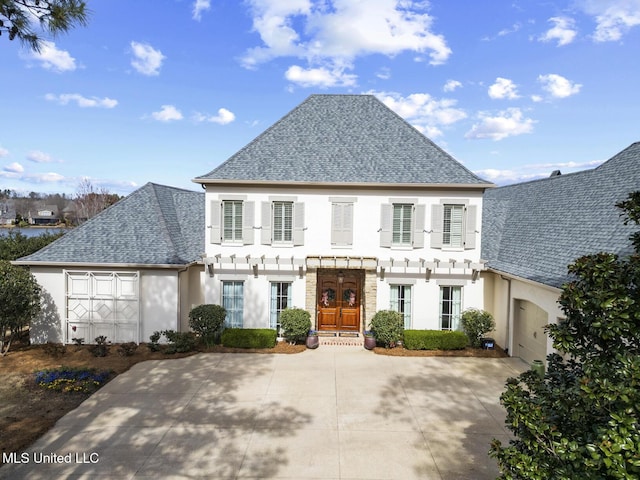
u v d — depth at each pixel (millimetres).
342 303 18641
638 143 15625
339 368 14656
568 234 14930
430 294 17672
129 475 8398
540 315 14547
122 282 16750
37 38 6930
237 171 17516
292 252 17703
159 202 19328
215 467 8727
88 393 12266
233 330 16734
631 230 11961
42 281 16703
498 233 19750
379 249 17594
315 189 17531
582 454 4676
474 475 8539
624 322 5023
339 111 19781
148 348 16172
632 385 4473
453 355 16156
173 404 11648
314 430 10312
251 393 12461
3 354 15312
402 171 17516
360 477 8461
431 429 10414
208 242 17734
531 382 6148
